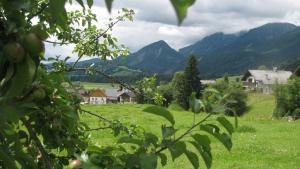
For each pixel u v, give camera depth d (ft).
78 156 9.32
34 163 8.10
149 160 8.25
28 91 7.35
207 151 8.59
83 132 14.74
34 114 9.80
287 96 189.16
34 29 6.37
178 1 3.53
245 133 95.61
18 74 5.90
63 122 10.21
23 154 7.96
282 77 409.49
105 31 19.66
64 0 4.67
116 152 9.52
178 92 173.58
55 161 11.17
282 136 90.22
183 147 8.55
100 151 9.55
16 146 7.83
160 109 8.19
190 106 8.58
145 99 19.62
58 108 10.02
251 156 63.62
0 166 7.64
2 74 6.03
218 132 8.48
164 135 8.52
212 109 8.44
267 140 82.38
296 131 101.81
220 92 8.61
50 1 4.68
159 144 8.63
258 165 57.67
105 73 18.52
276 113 190.90
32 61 5.92
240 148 68.59
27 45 5.92
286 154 65.92
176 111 152.46
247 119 142.51
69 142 11.12
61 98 10.37
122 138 8.72
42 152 9.63
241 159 61.46
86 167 8.96
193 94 8.64
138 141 8.66
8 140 7.54
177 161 54.90
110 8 3.84
